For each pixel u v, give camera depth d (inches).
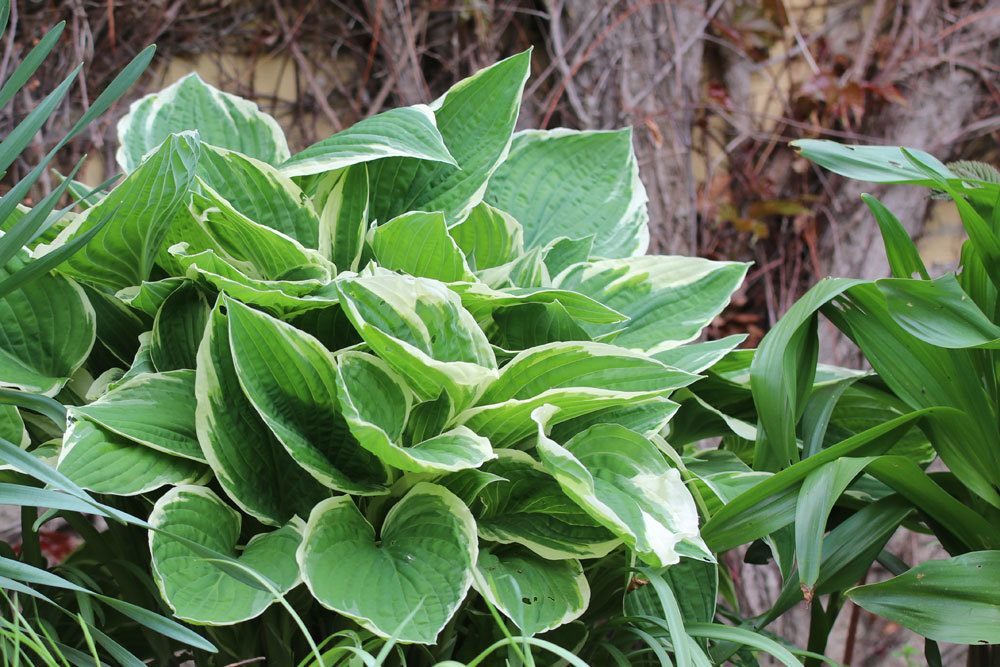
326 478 73.6
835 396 81.5
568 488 72.6
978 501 79.9
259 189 78.9
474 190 80.9
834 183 148.8
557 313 77.2
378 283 73.4
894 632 140.4
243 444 74.7
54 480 69.7
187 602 70.5
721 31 144.9
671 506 73.7
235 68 133.6
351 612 70.5
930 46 147.8
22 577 70.1
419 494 74.5
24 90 123.5
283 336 73.4
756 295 150.6
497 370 74.6
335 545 72.7
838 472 75.4
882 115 149.3
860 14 150.8
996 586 75.0
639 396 73.9
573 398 73.9
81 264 76.4
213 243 78.6
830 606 81.9
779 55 149.5
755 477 78.8
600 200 86.2
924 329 76.3
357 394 73.4
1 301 76.4
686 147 139.4
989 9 146.8
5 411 75.4
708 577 79.8
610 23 134.5
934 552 138.6
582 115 134.1
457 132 82.4
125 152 82.8
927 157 79.8
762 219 149.3
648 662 80.4
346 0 135.9
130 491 71.9
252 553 73.0
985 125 146.6
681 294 81.9
